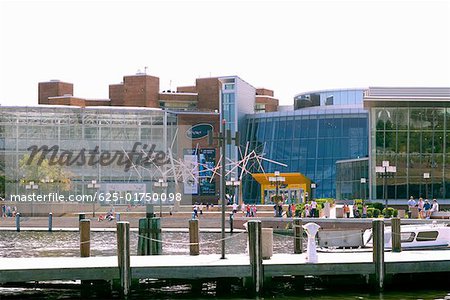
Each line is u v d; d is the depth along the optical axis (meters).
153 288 30.25
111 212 84.38
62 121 109.25
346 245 35.47
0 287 30.61
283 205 83.62
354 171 95.81
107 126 110.19
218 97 137.38
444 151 75.38
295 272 28.73
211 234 64.44
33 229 75.06
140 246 38.75
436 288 30.45
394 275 31.28
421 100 74.25
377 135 75.88
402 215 64.06
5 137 107.31
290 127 126.00
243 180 126.81
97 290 29.20
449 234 36.91
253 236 28.34
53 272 27.50
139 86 136.12
